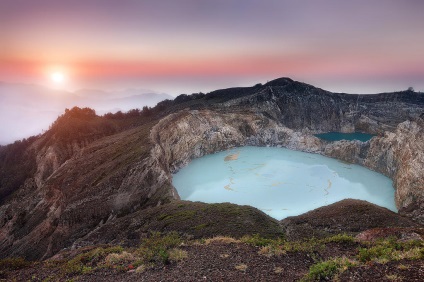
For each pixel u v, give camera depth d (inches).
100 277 748.6
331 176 3452.3
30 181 4286.4
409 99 6156.5
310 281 601.6
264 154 4372.5
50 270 862.5
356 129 5728.3
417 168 2564.0
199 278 680.4
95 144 3964.1
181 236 1435.8
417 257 614.9
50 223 2532.0
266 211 2605.8
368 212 1772.9
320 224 1724.9
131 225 1798.7
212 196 2972.4
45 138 5118.1
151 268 768.3
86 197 2475.4
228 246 909.8
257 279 662.5
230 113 4938.5
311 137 4628.4
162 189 2583.7
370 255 701.9
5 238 2883.9
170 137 3841.0
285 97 5689.0
